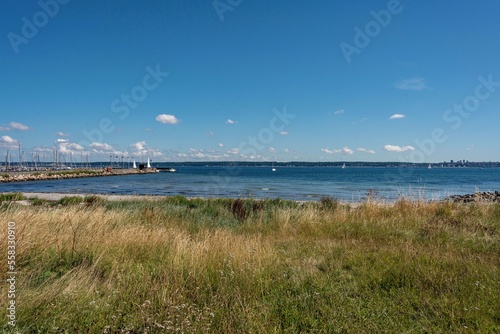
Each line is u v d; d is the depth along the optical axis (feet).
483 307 12.22
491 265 17.42
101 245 18.39
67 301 11.66
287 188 141.18
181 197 58.65
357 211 37.50
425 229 27.81
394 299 13.20
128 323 10.56
